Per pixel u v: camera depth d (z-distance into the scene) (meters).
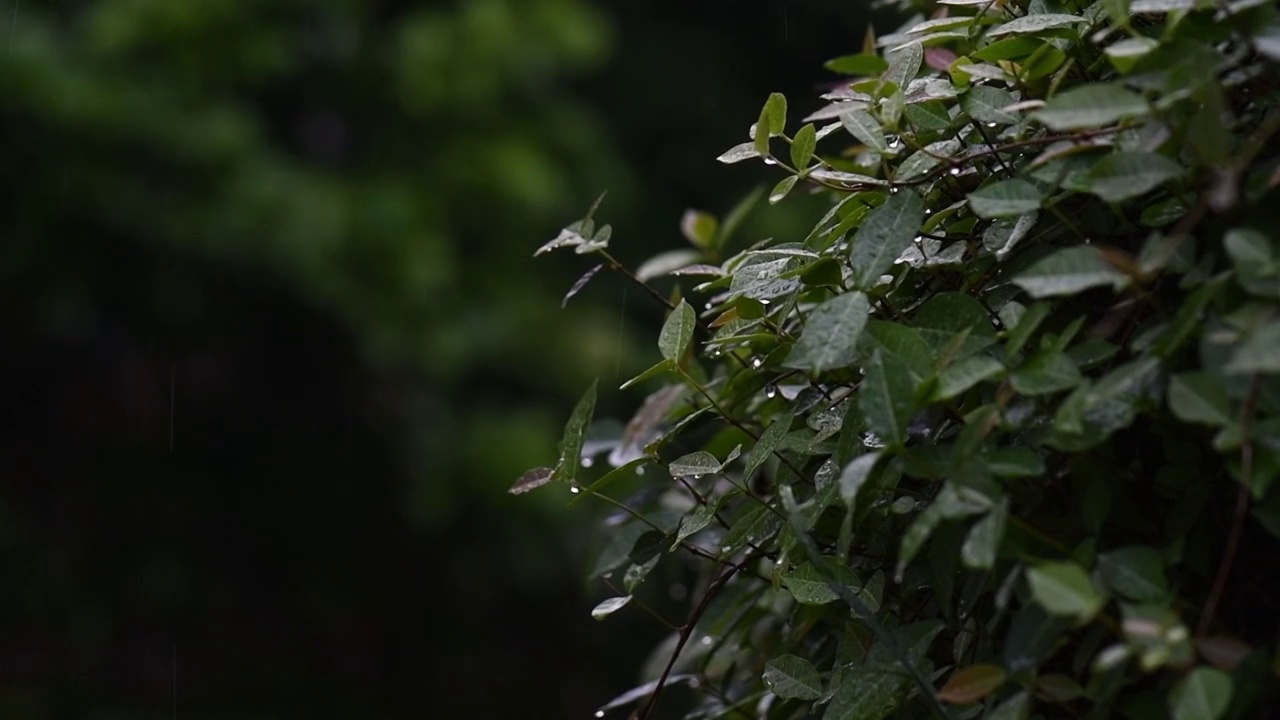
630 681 9.25
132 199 7.77
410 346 8.46
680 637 1.90
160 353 8.82
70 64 7.85
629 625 9.23
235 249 7.89
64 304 8.16
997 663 1.47
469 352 8.81
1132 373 1.27
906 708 1.58
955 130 1.70
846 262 1.74
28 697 8.49
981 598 1.55
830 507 1.75
